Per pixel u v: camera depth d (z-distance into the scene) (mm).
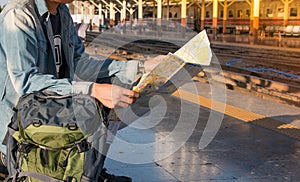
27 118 1884
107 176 2510
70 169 1954
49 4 2195
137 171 3740
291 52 17594
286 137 4977
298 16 32906
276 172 3840
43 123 1872
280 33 30828
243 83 9078
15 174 1980
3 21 1984
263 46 21766
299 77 9867
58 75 2266
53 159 1963
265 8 36438
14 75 1935
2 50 2012
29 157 1963
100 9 53156
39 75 1954
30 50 1984
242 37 33875
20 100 1931
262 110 6469
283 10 34531
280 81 9328
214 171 3820
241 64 12883
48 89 1929
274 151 4457
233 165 3992
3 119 2129
